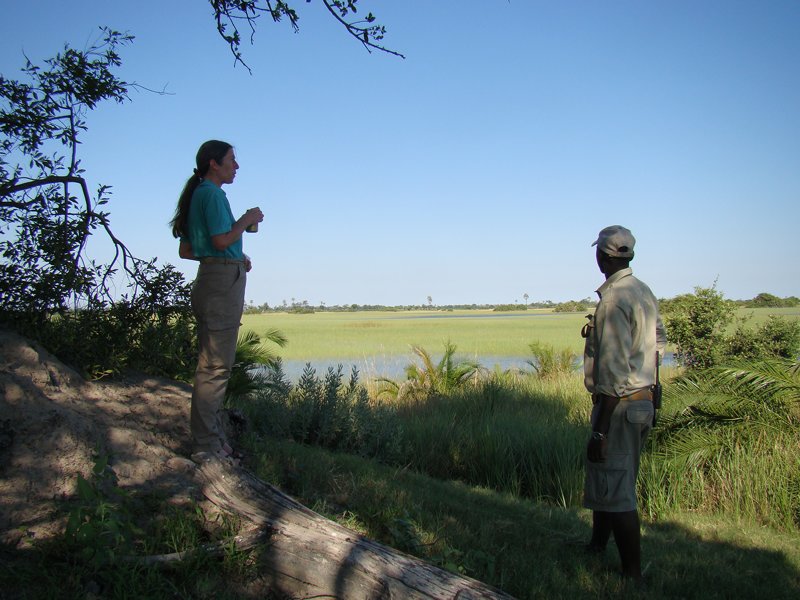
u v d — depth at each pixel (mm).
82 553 2816
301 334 44531
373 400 11211
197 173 4066
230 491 3605
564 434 7605
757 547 4887
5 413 3447
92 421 3777
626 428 3715
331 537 3164
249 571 3074
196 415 3949
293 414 6520
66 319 4629
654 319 3771
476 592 2912
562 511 5512
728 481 6191
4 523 3008
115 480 3301
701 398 7270
